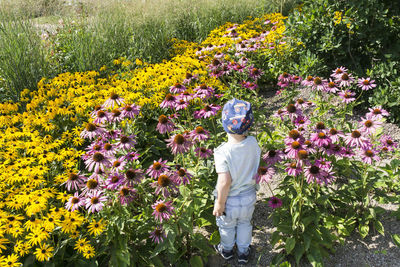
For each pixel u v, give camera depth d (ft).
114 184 8.03
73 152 10.89
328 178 8.64
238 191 8.15
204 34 25.76
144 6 24.14
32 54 18.80
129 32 22.89
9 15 19.48
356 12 16.38
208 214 10.02
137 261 8.81
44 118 12.84
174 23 25.70
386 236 9.51
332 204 9.99
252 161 8.04
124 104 11.67
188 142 8.66
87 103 13.88
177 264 8.97
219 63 15.43
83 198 8.22
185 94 11.90
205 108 11.13
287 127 12.62
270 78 19.22
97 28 22.04
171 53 23.38
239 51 18.61
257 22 27.17
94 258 8.47
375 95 15.21
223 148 7.93
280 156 8.91
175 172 8.45
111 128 11.91
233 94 14.84
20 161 10.14
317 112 14.69
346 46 17.21
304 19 18.26
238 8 29.35
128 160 9.85
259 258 8.93
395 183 10.62
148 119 14.43
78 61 20.29
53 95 15.97
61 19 22.40
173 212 8.37
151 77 16.24
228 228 8.59
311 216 8.87
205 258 9.12
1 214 7.91
